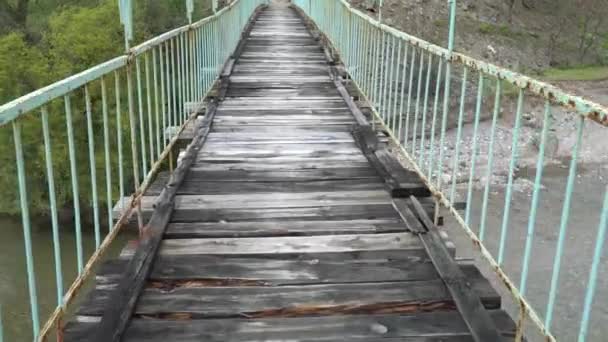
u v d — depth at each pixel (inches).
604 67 1186.0
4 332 382.0
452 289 99.6
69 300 82.9
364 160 176.2
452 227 469.4
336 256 113.7
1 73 679.7
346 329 90.5
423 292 100.7
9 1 1114.7
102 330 85.7
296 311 94.9
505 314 96.1
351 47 289.0
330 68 333.7
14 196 599.8
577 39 1301.7
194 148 182.1
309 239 121.3
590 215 525.3
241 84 296.4
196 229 124.2
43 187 587.5
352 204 140.6
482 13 1296.8
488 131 780.0
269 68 344.8
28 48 768.9
